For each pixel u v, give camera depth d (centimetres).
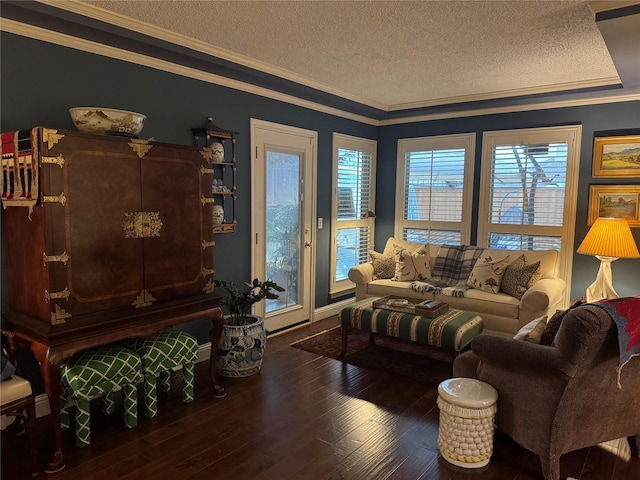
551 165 466
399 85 436
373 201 589
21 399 221
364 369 365
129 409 270
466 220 521
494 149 498
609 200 435
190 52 319
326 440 260
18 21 256
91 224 243
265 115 421
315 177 488
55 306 231
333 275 529
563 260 464
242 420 282
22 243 244
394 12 263
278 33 299
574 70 378
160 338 290
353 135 541
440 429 247
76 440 250
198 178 298
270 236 441
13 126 261
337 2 251
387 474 230
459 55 342
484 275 432
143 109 325
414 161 559
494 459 245
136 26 282
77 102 288
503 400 246
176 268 288
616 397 230
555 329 237
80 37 283
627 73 348
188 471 230
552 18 271
